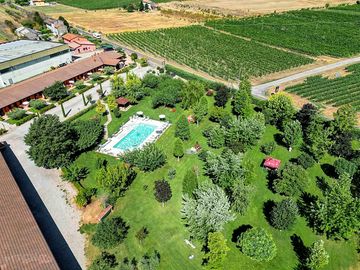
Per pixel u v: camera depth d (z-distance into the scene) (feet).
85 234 176.14
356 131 254.88
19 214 164.66
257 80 390.21
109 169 194.18
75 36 510.99
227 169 198.49
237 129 238.89
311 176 216.54
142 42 552.82
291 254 163.63
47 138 211.41
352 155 226.79
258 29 628.69
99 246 166.40
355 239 171.22
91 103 328.08
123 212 189.78
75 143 232.73
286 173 195.31
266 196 199.82
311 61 453.58
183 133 252.83
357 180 203.62
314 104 322.96
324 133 232.32
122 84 323.57
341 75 401.29
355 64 432.25
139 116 299.99
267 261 159.12
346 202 165.58
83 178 219.00
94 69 406.62
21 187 212.02
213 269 151.64
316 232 175.52
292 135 236.02
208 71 415.85
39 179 219.41
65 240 172.76
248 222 181.88
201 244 168.66
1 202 171.22
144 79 345.10
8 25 558.15
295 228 177.78
